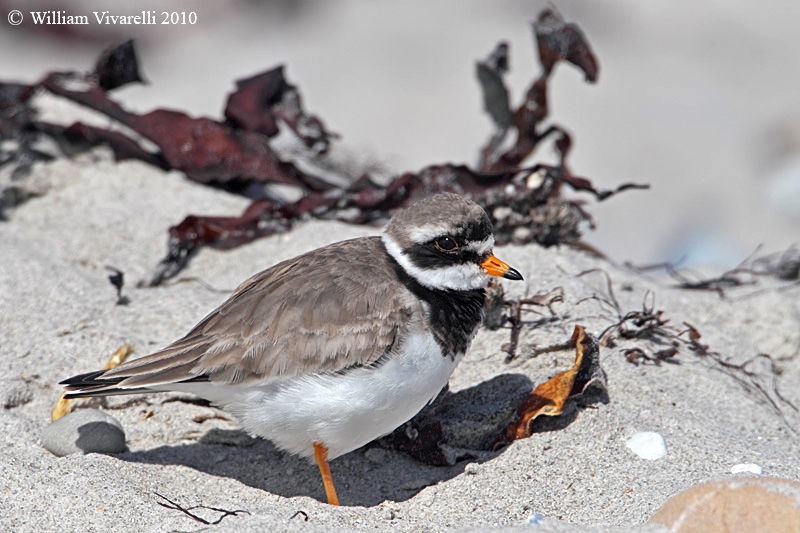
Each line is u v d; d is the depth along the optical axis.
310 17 24.77
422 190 11.19
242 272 10.42
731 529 6.06
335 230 10.89
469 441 7.93
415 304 7.39
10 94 12.59
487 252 7.88
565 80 21.81
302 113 13.09
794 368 10.12
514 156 12.13
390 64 22.05
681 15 24.97
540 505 7.11
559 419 8.02
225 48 23.41
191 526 6.55
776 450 7.91
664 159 19.27
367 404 7.14
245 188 12.45
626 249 16.86
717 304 10.70
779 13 25.17
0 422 8.00
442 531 6.75
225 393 7.27
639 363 8.80
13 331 9.04
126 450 7.93
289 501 7.23
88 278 10.03
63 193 11.77
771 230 17.36
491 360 8.66
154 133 12.41
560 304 9.26
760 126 20.22
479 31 23.47
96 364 8.79
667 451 7.62
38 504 6.77
